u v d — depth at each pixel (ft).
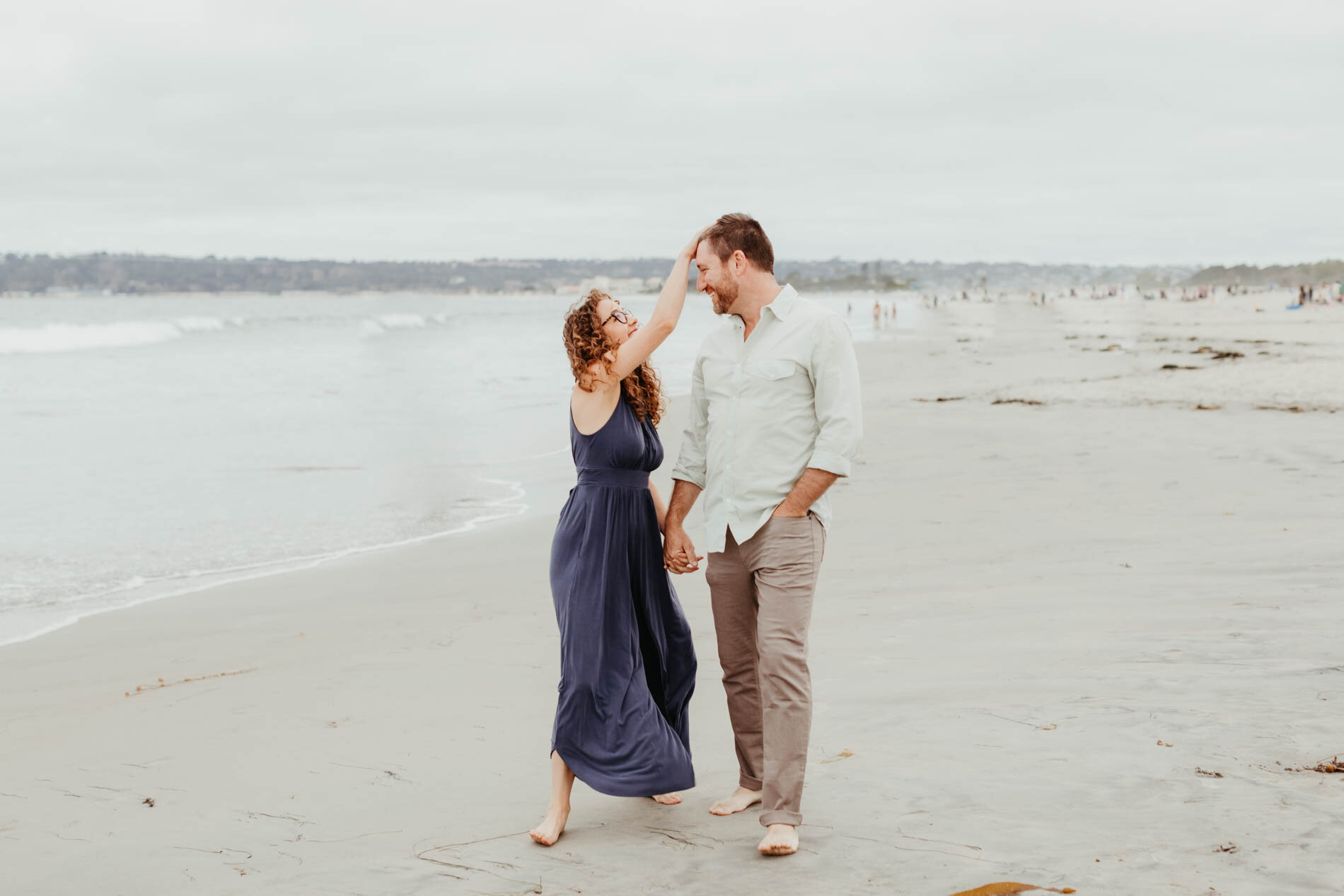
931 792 10.53
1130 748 11.21
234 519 34.32
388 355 130.82
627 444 10.92
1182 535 23.38
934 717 12.91
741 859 9.55
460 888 9.27
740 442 10.44
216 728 14.78
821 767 11.57
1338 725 11.40
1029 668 14.65
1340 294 318.65
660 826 10.73
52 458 47.65
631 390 11.14
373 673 17.34
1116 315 263.70
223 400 75.61
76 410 67.82
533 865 9.74
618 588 10.88
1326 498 26.61
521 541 29.96
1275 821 9.07
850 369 10.28
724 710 14.92
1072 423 47.93
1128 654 14.88
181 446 51.98
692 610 20.71
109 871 10.12
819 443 10.12
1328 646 14.40
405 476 43.16
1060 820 9.53
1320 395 54.24
